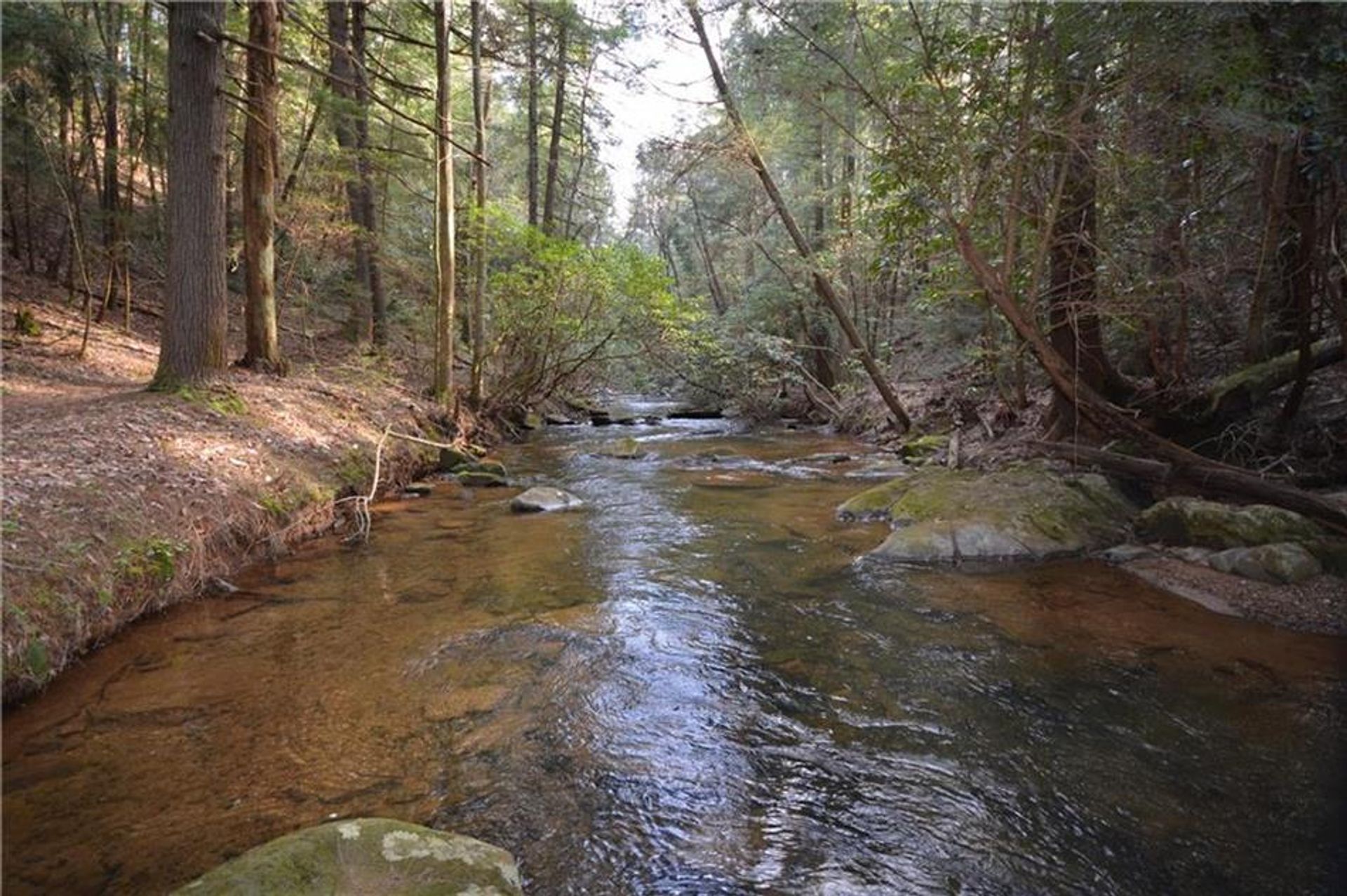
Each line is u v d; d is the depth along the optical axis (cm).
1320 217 636
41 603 411
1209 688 398
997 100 599
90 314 1045
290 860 241
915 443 1191
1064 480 729
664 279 1460
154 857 276
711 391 2139
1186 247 706
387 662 447
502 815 304
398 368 1452
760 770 338
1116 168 590
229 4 1298
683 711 391
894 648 465
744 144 1250
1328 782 317
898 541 657
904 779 329
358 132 1402
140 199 1580
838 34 829
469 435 1319
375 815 303
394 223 1938
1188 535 613
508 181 3002
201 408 741
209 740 358
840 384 1847
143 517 523
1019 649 456
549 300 1418
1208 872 269
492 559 662
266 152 973
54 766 336
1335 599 497
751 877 270
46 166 999
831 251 1413
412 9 1614
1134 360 888
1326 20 457
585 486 1018
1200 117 540
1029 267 758
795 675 431
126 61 1259
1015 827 296
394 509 858
